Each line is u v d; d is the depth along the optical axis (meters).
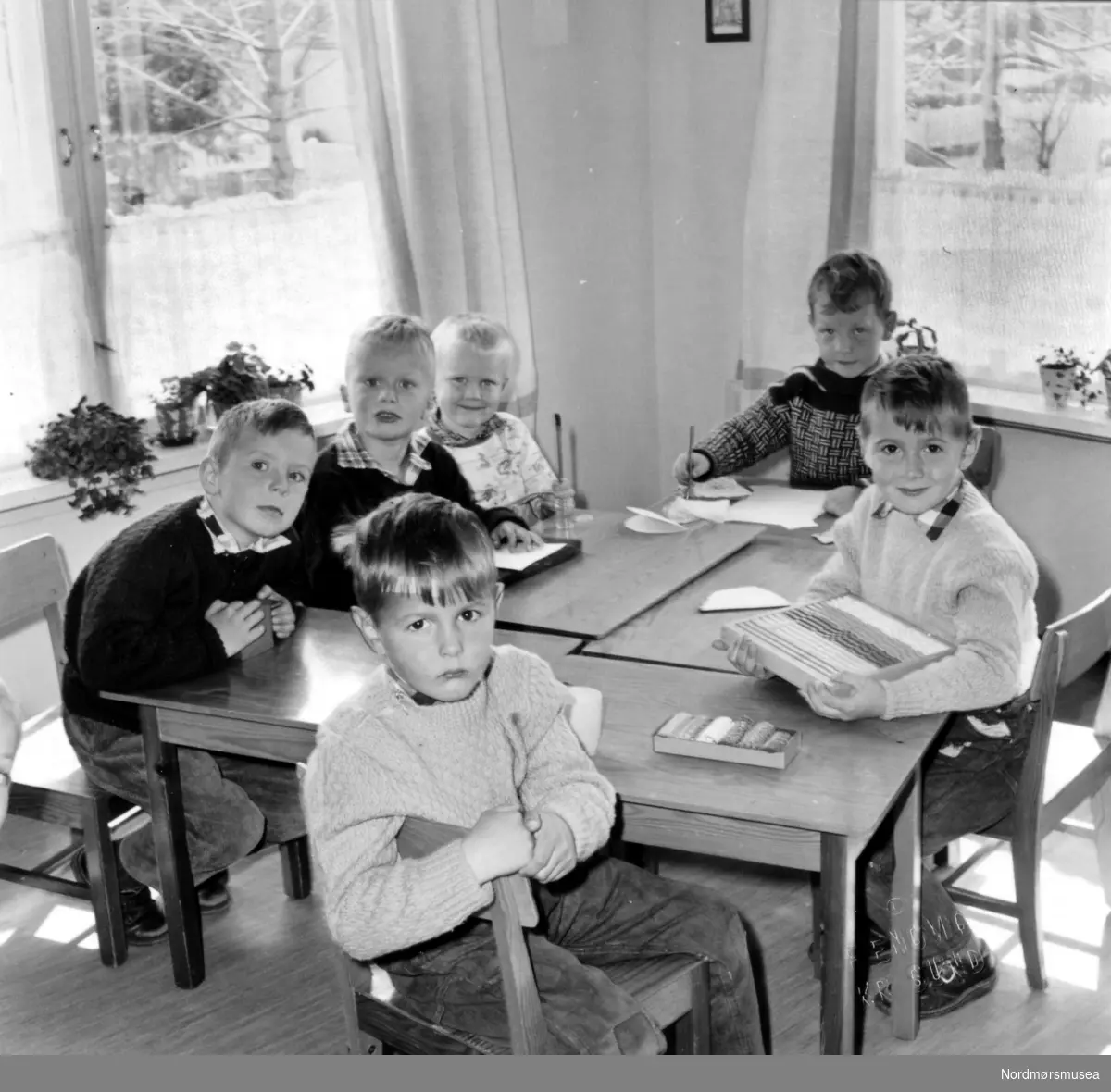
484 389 3.16
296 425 2.29
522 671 1.77
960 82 3.71
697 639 2.33
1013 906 2.34
